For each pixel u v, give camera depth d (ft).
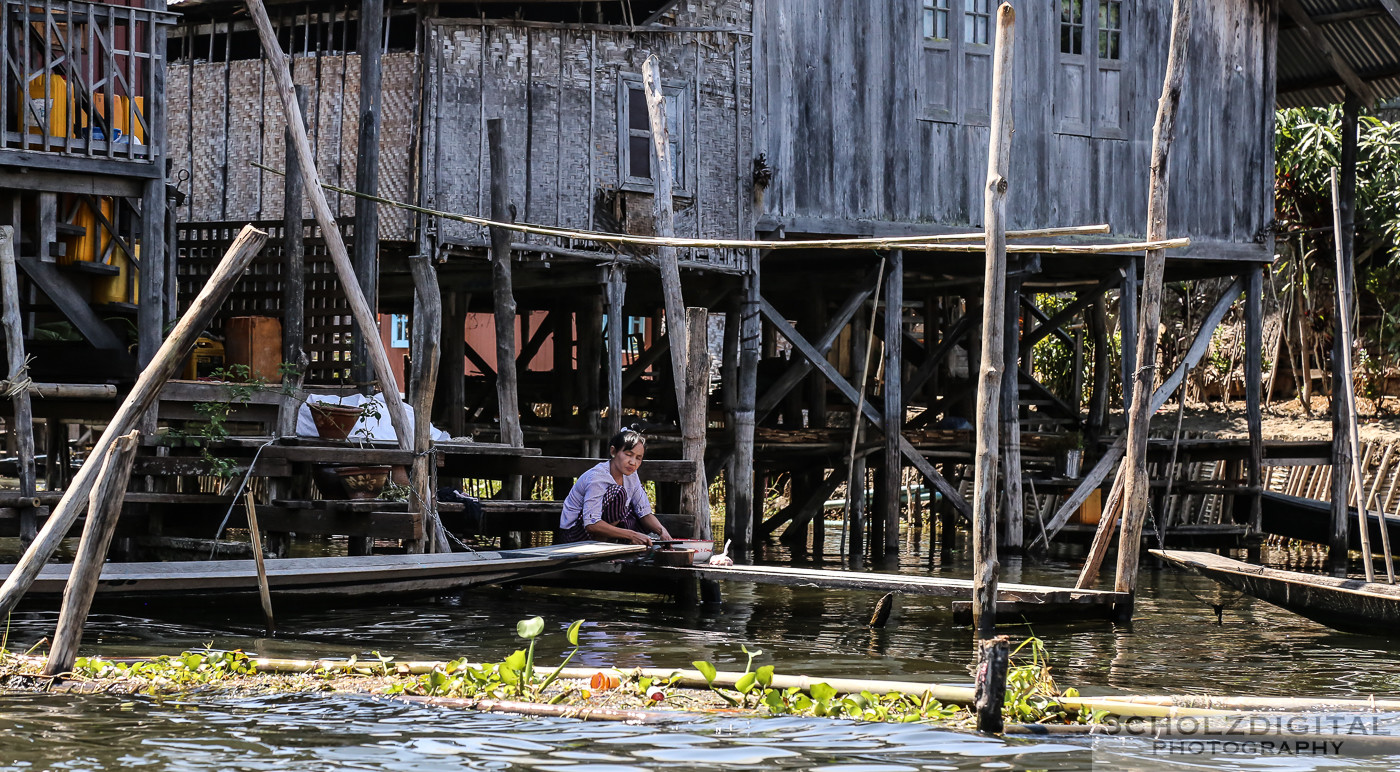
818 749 34.99
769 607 68.13
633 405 122.93
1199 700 39.24
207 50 104.22
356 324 80.02
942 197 105.50
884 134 103.81
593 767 33.09
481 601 66.23
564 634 56.65
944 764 33.65
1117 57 110.93
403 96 92.89
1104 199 109.91
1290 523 111.04
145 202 72.54
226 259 42.88
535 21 95.81
